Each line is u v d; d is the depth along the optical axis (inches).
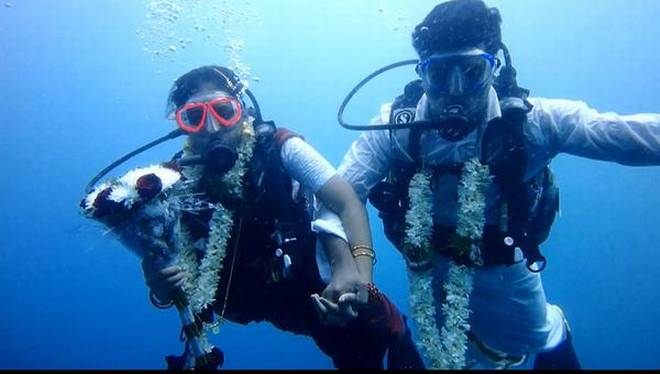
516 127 42.6
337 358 47.8
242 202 45.8
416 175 45.6
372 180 48.9
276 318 50.5
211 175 45.6
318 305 39.9
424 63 41.5
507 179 44.1
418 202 45.0
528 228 48.4
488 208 46.9
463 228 44.1
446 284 46.3
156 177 37.7
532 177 46.7
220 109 44.5
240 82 48.1
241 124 46.4
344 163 49.6
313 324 48.8
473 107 42.3
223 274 47.3
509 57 43.9
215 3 142.3
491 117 43.3
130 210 36.4
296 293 48.1
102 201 36.2
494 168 43.9
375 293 43.4
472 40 40.7
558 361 65.9
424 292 45.7
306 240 47.2
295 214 47.2
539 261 48.1
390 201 48.4
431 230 46.3
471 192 43.3
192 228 46.5
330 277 46.1
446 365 43.1
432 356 43.9
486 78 41.0
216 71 46.8
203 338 41.9
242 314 49.9
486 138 43.5
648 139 41.6
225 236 45.3
